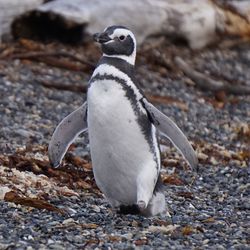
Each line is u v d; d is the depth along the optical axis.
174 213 34.62
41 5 64.75
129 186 31.91
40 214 32.56
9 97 52.69
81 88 56.28
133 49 32.19
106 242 29.30
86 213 33.22
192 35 69.94
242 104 60.59
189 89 61.78
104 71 31.33
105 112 30.86
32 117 49.66
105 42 31.73
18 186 35.81
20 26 63.25
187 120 54.22
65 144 33.59
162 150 45.59
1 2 62.16
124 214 33.31
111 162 31.50
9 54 60.25
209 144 48.91
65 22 63.62
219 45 72.44
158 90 60.31
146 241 29.62
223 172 43.03
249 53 72.81
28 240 29.17
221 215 34.66
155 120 31.86
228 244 30.14
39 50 62.25
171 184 40.41
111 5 65.94
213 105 59.22
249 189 39.66
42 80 56.84
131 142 31.22
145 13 67.00
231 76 67.31
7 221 31.20
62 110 51.94
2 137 44.97
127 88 31.16
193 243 30.08
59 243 29.00
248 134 51.06
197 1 71.25
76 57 59.97
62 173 39.25
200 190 39.66
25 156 41.16
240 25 73.56
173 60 65.88
